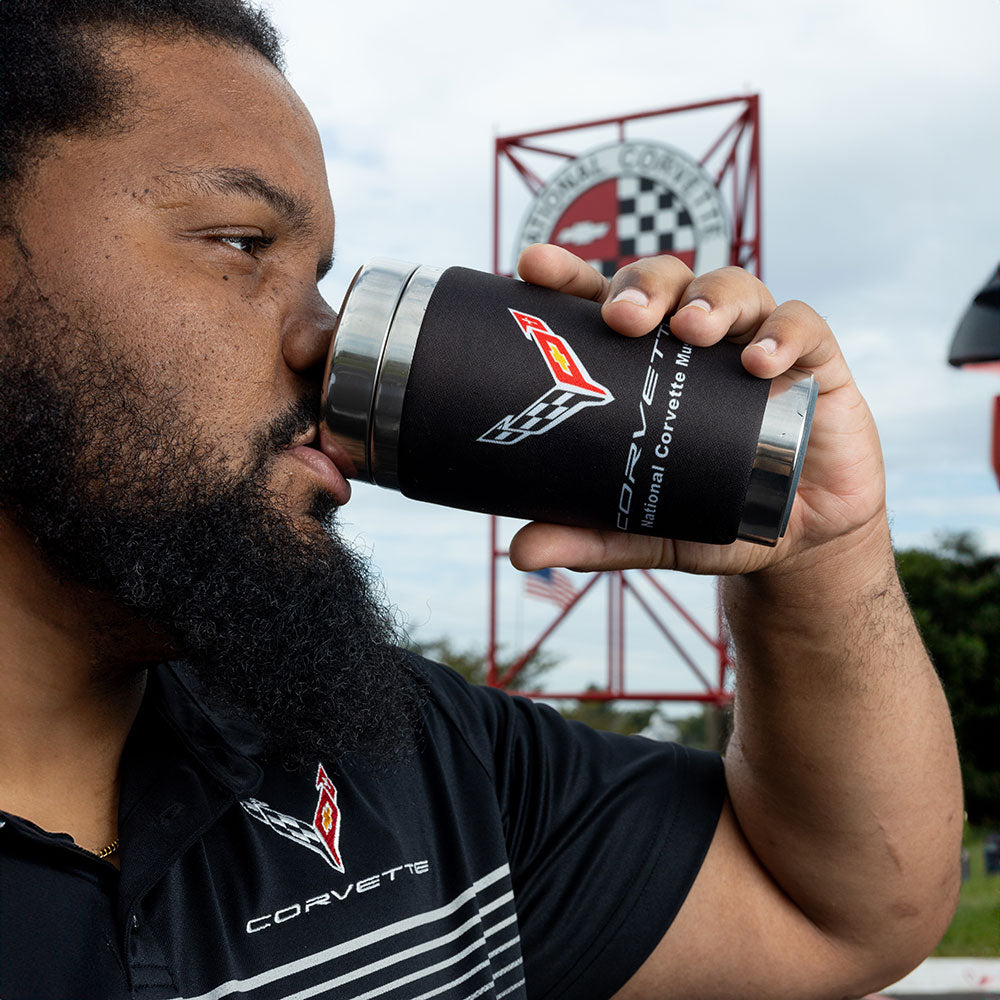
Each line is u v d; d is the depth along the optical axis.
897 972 1.51
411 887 1.22
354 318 1.04
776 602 1.32
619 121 10.53
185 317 1.00
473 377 1.01
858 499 1.27
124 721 1.13
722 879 1.46
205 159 1.02
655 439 1.02
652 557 1.22
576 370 1.02
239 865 1.12
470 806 1.37
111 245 0.99
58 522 0.98
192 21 1.08
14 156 0.99
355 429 1.04
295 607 1.05
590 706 26.81
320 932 1.12
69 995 0.90
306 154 1.12
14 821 0.93
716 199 10.16
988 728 14.77
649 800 1.48
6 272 1.00
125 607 1.02
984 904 9.30
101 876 0.99
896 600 1.38
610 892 1.41
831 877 1.41
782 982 1.45
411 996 1.16
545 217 10.66
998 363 2.15
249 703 1.11
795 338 1.06
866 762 1.36
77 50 1.00
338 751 1.16
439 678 1.52
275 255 1.10
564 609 10.17
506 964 1.29
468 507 1.08
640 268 1.07
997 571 18.30
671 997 1.43
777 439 1.03
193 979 1.02
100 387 0.98
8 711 1.04
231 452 1.02
